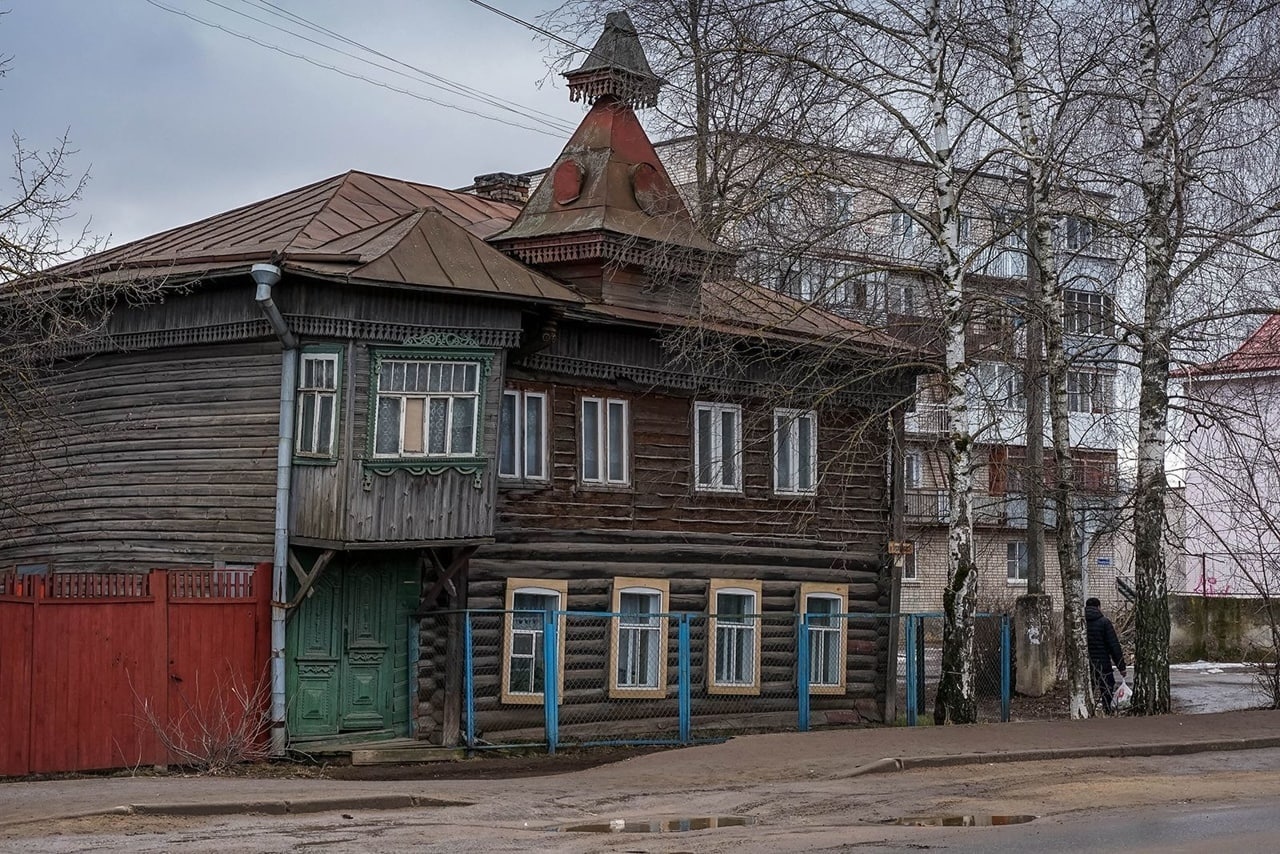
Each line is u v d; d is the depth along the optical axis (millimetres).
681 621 23172
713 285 25594
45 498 23234
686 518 25281
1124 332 25906
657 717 24438
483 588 22500
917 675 28391
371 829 12992
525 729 22781
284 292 20312
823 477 24328
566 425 23750
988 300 22891
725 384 25641
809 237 22484
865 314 28453
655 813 14352
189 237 25438
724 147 28109
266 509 20656
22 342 21531
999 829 12562
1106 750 19375
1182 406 24781
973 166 23266
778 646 26391
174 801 14094
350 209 24562
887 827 13055
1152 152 23234
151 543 21719
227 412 21234
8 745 17734
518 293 21281
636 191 25453
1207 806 14125
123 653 18828
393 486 20578
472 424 21297
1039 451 30016
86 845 11961
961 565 22250
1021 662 32188
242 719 19641
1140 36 23125
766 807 14797
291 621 20562
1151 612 24078
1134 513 24922
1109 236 23797
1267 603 26719
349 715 21078
